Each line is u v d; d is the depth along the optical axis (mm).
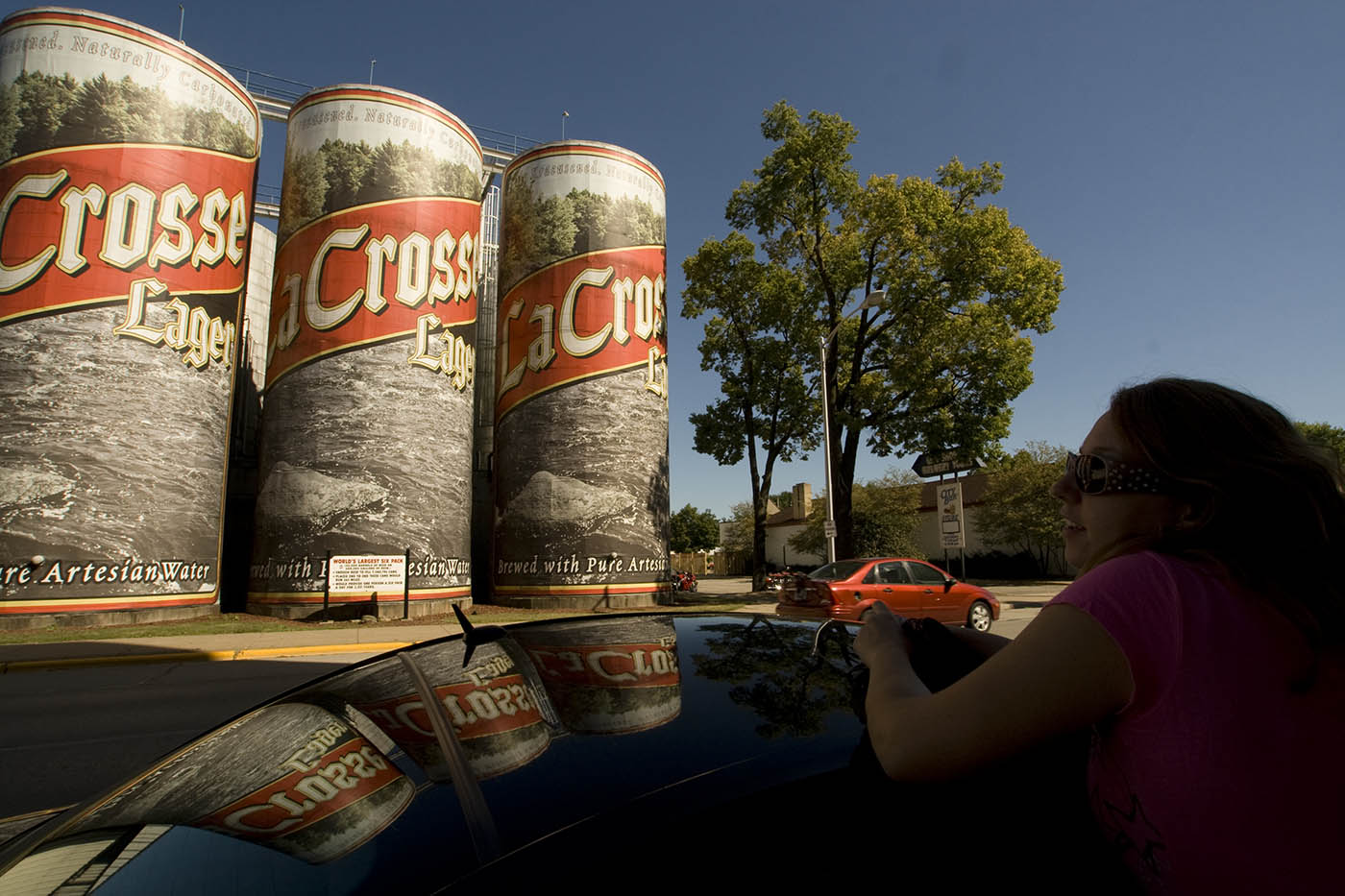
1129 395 1194
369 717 1613
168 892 1143
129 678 9484
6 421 14164
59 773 5340
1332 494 978
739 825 1235
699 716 1584
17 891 1207
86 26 15484
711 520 78750
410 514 17812
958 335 22438
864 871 1261
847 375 26641
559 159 21531
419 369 18375
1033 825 1334
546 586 20109
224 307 17203
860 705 1694
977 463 23188
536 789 1292
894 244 23516
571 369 20875
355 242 18062
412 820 1232
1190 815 941
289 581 16891
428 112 19062
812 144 23406
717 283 26375
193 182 16641
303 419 17469
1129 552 1114
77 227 15070
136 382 15477
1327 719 908
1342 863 887
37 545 14172
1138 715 975
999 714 954
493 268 27578
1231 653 928
